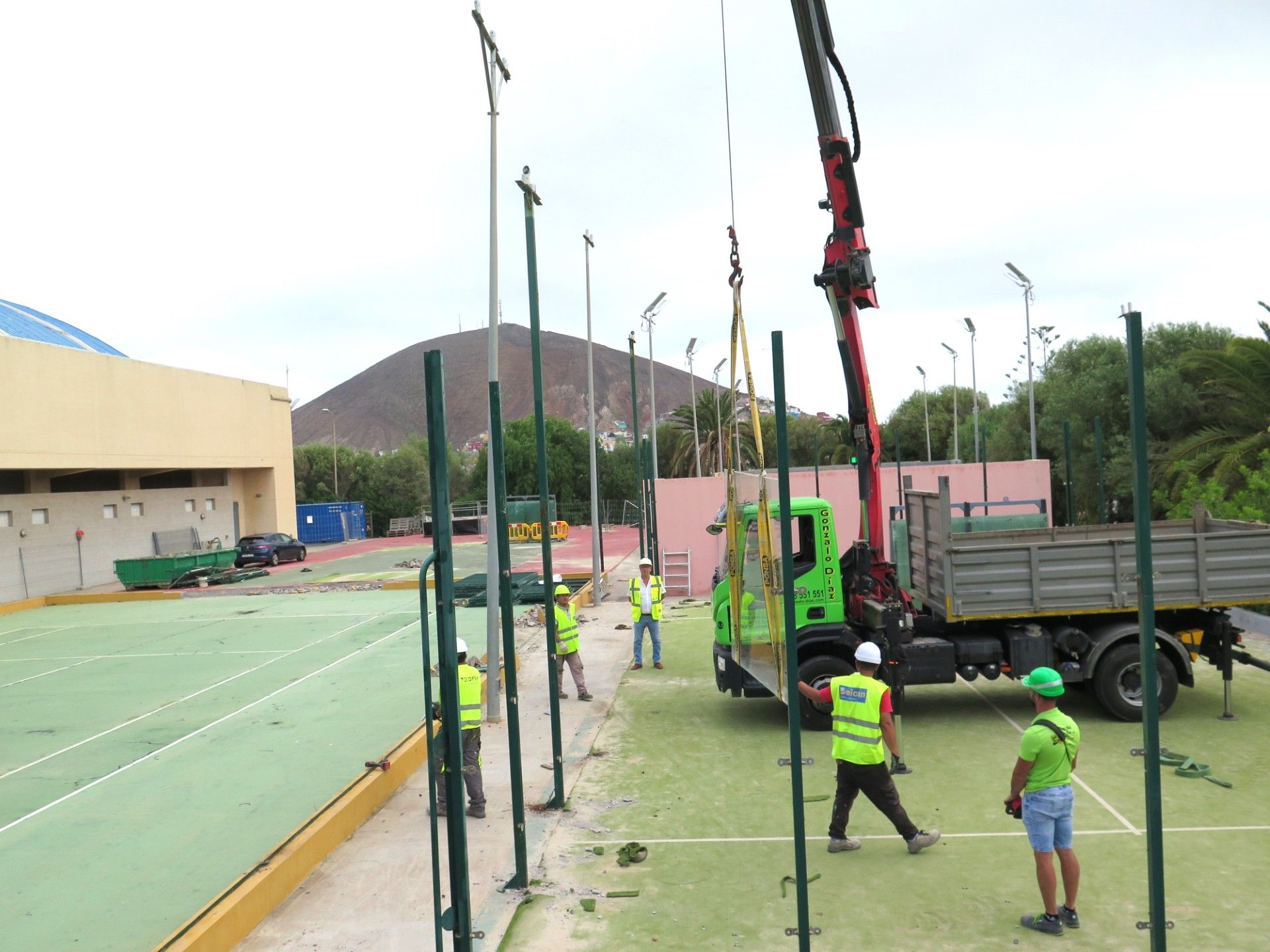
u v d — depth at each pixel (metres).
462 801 5.81
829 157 11.63
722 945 6.47
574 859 8.09
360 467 72.38
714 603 12.84
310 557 48.31
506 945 6.59
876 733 7.79
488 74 12.17
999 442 40.84
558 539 52.34
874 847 8.10
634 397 25.66
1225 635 11.36
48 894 7.94
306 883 7.83
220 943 6.59
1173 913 6.62
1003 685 13.73
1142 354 4.63
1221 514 17.84
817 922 6.74
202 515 44.62
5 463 30.95
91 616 28.38
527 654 17.84
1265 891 6.91
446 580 5.73
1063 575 11.19
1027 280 30.94
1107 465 29.45
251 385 47.19
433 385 5.66
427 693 5.77
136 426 37.88
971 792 9.33
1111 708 11.33
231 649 20.70
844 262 11.70
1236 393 23.53
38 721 14.62
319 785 10.58
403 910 7.28
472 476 79.94
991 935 6.43
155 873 8.30
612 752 11.26
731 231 10.20
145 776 11.31
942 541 11.25
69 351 34.12
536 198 9.25
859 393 12.11
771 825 8.70
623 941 6.61
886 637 11.20
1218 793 8.95
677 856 8.08
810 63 11.49
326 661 18.47
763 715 12.66
